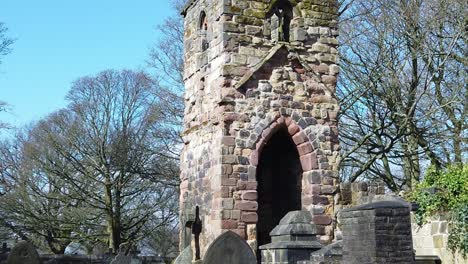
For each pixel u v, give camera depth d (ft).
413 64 79.36
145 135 119.55
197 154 57.88
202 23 60.29
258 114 53.98
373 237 33.01
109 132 118.83
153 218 125.39
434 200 49.88
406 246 33.27
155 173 118.42
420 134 78.89
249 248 35.29
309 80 56.08
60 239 123.44
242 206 52.11
